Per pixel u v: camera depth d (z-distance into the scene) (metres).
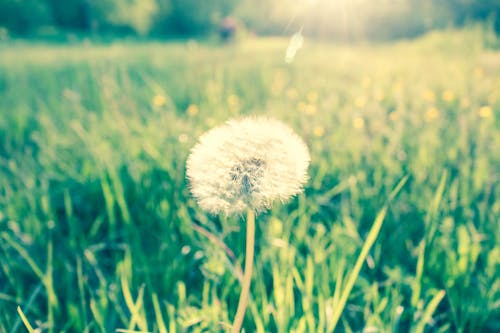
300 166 0.22
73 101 0.98
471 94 0.95
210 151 0.21
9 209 0.46
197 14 7.25
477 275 0.36
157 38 5.47
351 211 0.47
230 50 2.82
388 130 0.69
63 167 0.56
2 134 0.78
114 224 0.44
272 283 0.36
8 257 0.38
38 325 0.33
